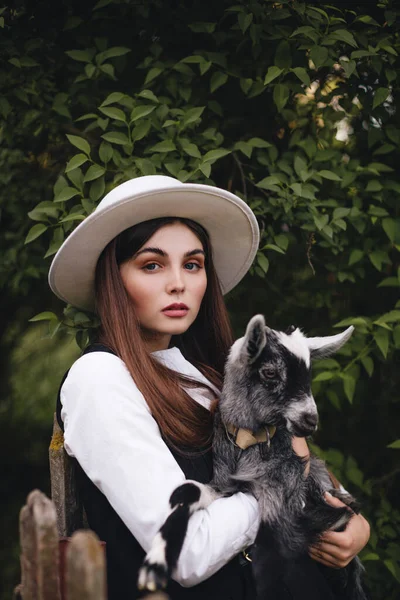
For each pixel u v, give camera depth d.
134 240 2.40
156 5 3.41
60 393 2.35
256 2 3.20
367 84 3.51
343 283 3.98
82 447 2.17
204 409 2.46
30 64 3.36
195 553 2.02
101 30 3.54
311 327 4.08
